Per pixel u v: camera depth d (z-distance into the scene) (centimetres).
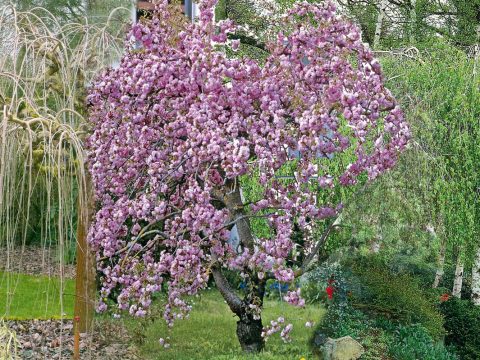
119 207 563
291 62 550
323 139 537
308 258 559
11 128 461
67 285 895
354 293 490
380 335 466
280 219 547
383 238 570
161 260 544
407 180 648
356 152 537
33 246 1109
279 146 518
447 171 684
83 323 677
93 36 599
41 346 658
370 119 545
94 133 564
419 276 546
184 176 579
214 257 571
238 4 1299
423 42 1505
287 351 559
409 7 1692
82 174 454
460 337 522
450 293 571
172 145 567
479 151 693
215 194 579
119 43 640
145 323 655
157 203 554
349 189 707
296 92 526
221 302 900
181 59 551
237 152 496
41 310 794
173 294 568
